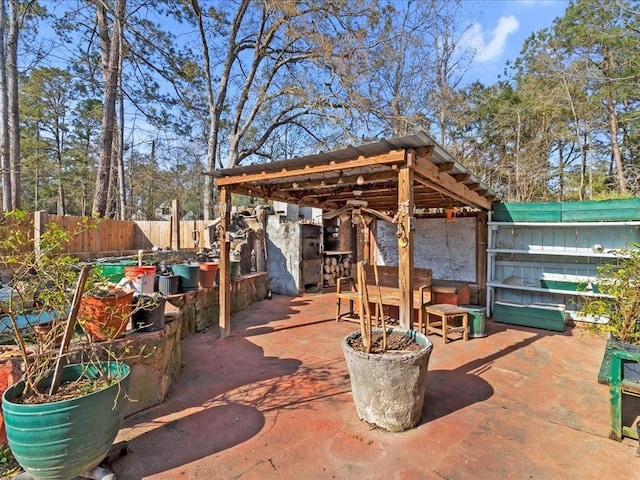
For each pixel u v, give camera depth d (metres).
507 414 2.67
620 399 2.30
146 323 2.90
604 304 2.80
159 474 1.99
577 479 1.95
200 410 2.73
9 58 8.46
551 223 5.38
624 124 11.30
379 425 2.46
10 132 8.48
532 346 4.39
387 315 5.42
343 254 9.68
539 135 12.32
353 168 3.64
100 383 2.01
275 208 9.88
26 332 2.44
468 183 4.57
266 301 7.44
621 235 5.21
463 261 6.81
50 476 1.71
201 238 8.95
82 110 16.50
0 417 2.06
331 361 3.80
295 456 2.15
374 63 10.91
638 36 9.34
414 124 11.04
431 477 1.96
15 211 2.22
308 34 10.34
